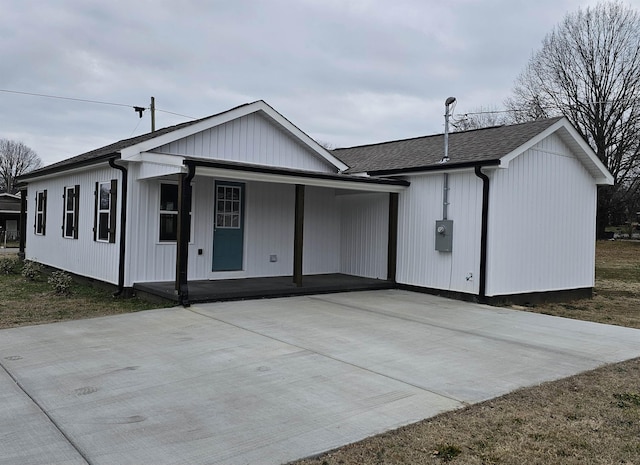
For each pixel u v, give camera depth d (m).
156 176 8.86
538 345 6.36
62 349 5.63
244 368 5.01
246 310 8.08
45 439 3.35
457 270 9.84
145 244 9.58
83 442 3.31
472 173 9.59
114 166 9.22
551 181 10.48
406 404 4.12
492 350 6.02
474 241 9.54
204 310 7.98
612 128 29.33
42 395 4.18
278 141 11.20
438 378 4.85
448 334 6.81
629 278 16.31
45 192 13.72
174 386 4.45
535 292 10.22
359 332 6.75
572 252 11.07
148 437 3.40
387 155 12.87
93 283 10.62
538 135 9.76
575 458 3.28
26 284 10.91
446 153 10.23
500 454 3.30
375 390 4.45
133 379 4.62
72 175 11.86
